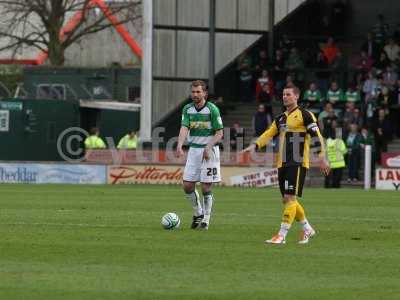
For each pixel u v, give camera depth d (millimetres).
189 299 31312
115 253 41906
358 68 133875
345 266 38906
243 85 137500
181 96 135375
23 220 57812
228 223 57250
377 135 119875
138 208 69375
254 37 141500
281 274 36688
